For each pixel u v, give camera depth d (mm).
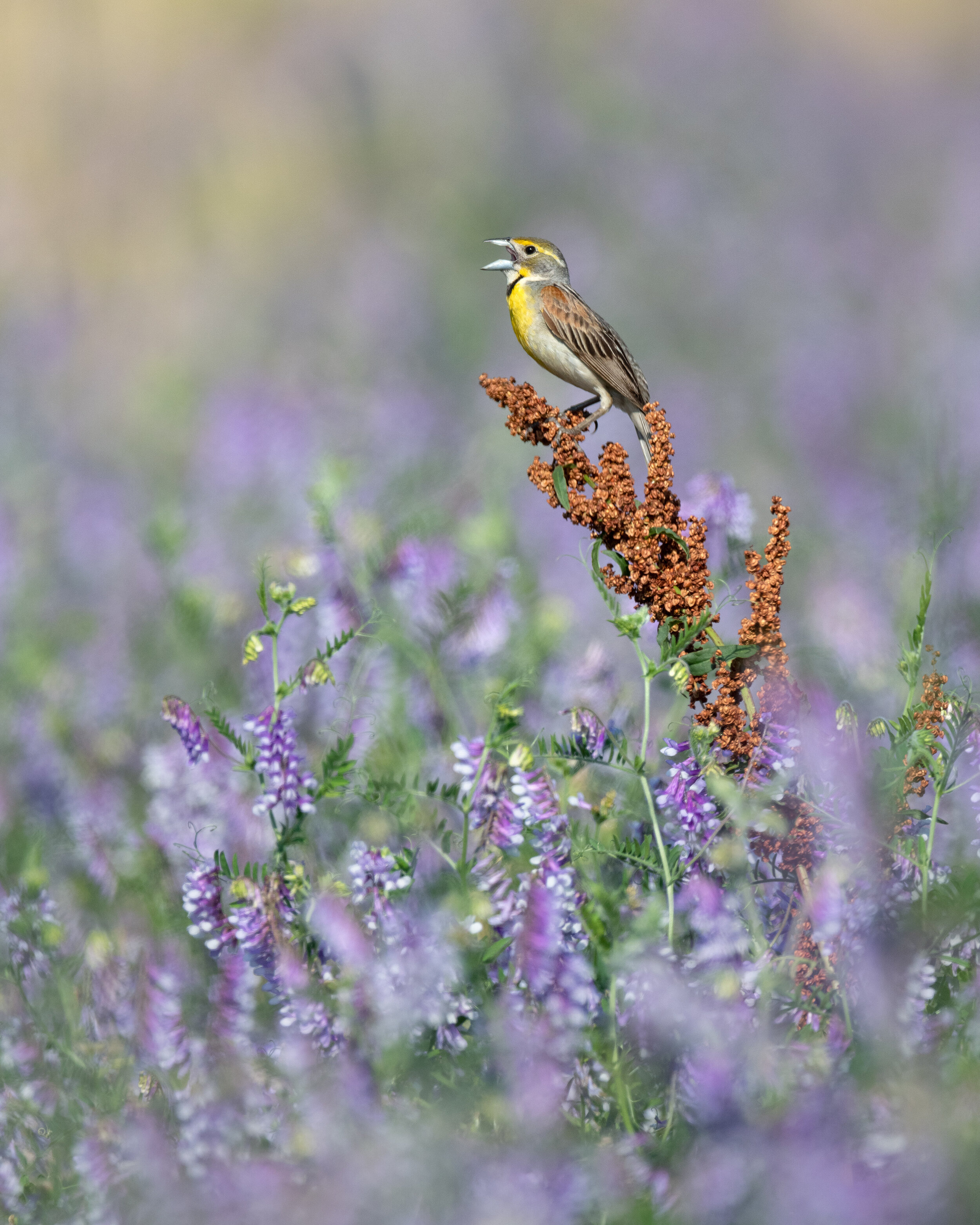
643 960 7031
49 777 12055
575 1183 6238
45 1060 7844
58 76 45531
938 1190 5938
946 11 45875
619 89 39781
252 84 45188
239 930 7488
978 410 22109
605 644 13047
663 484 8477
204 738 8352
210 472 21625
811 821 7898
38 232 41250
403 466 19141
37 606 17359
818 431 24125
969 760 8062
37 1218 7094
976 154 38594
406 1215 6246
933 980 7105
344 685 11336
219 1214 6547
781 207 35938
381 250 34812
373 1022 7238
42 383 30094
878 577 14789
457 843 8695
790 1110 6281
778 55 43594
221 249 40562
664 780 8570
